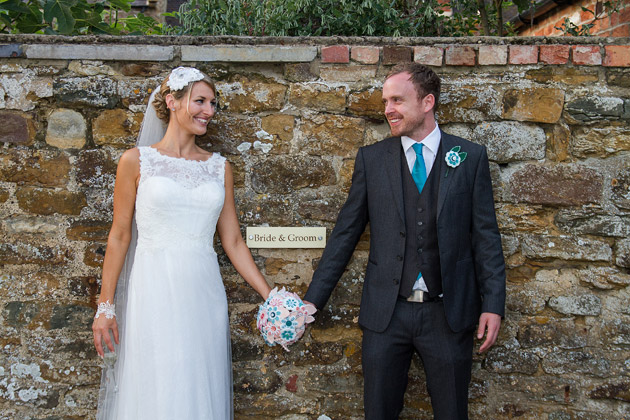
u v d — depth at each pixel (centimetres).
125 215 236
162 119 251
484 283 233
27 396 267
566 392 268
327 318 274
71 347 268
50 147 267
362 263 274
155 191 227
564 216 267
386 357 233
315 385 273
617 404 267
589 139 265
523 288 269
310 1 296
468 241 238
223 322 243
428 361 232
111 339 253
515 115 266
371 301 237
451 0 348
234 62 268
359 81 269
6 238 267
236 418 273
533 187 267
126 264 248
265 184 272
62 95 264
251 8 311
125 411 227
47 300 268
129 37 265
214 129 270
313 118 270
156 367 222
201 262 236
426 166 239
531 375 269
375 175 241
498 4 337
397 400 242
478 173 237
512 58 263
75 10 315
